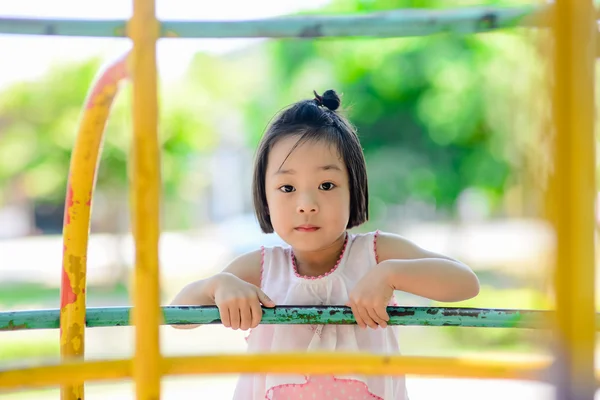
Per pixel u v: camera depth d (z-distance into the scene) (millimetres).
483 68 8344
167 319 1393
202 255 11727
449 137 9094
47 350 6508
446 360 1073
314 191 1568
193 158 10844
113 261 9344
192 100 9805
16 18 1240
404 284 1468
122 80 1387
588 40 829
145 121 977
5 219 14234
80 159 1399
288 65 10367
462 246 11219
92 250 10859
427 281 1488
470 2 6988
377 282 1437
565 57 832
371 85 9555
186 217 13852
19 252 13242
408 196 11117
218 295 1446
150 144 978
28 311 1395
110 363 1090
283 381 1555
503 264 9625
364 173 1684
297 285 1636
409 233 12664
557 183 841
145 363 991
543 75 890
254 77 10875
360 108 9703
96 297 8453
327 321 1399
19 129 9102
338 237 1604
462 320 1319
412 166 10289
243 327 1407
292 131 1604
